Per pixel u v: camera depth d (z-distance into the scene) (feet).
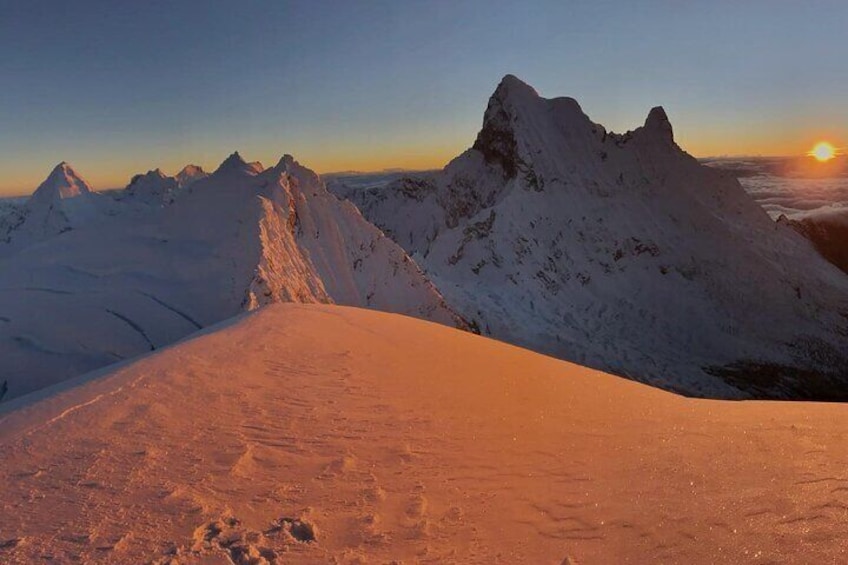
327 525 17.16
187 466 20.90
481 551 16.10
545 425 28.30
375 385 33.83
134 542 15.58
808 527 16.51
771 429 26.89
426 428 26.76
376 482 20.54
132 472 20.16
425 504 18.93
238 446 23.07
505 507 18.88
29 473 19.94
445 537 16.81
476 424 27.84
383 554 15.72
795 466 21.40
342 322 56.59
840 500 18.07
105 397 28.45
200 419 26.16
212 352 39.24
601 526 17.48
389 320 62.75
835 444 23.93
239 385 31.99
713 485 19.98
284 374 35.04
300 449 23.27
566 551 16.11
